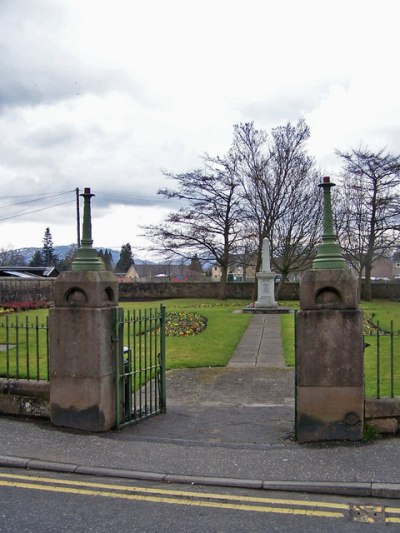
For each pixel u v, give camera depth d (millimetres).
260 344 15250
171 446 6199
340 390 6328
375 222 38000
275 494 5016
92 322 6770
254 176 36375
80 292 6891
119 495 4996
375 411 6469
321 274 6391
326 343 6344
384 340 15047
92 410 6762
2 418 7285
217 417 7832
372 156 43438
